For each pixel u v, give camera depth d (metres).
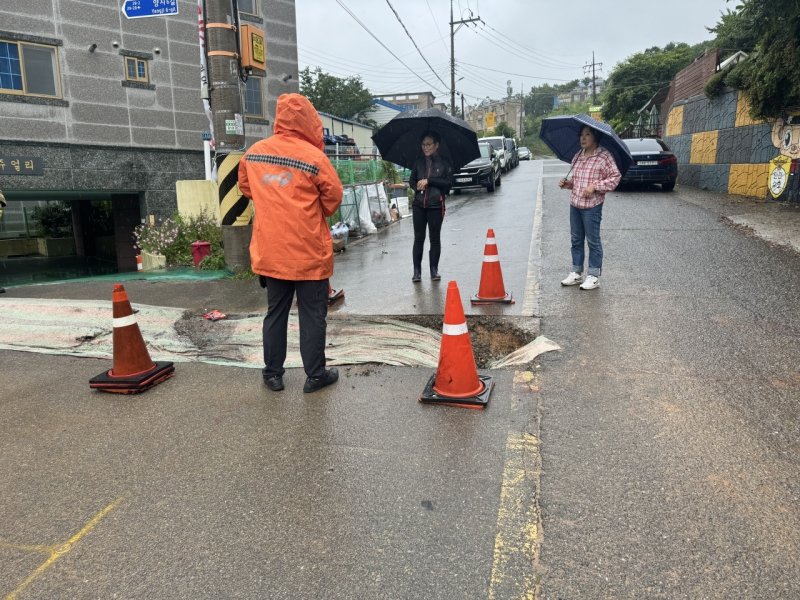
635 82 43.50
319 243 3.90
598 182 5.98
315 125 4.02
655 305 5.52
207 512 2.75
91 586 2.30
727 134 14.27
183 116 15.76
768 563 2.29
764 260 6.97
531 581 2.24
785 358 4.20
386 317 5.56
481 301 5.91
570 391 3.86
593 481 2.86
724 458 3.00
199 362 4.78
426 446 3.27
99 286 7.58
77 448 3.41
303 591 2.24
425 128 6.74
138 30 14.66
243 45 7.73
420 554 2.41
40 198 16.55
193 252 9.08
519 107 107.81
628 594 2.16
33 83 13.09
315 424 3.60
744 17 11.20
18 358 5.05
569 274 6.59
